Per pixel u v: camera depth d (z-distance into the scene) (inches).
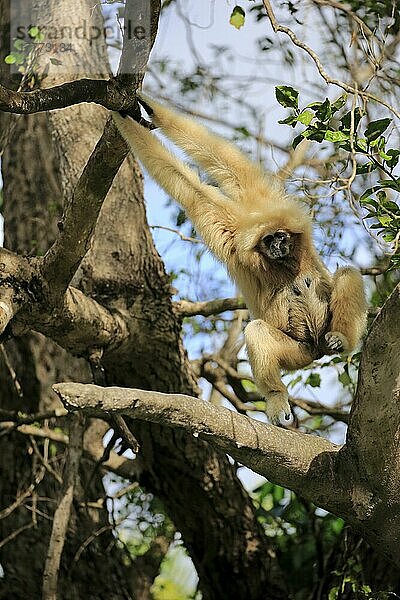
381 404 359.6
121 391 322.3
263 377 425.1
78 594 603.8
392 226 358.0
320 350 444.5
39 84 524.7
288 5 512.1
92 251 524.4
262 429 364.8
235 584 607.5
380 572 531.8
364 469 378.9
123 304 513.0
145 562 668.7
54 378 648.4
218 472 573.0
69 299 443.8
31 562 612.7
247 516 595.8
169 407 336.5
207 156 462.6
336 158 511.8
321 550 617.3
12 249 653.9
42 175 660.7
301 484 377.1
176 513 598.9
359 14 551.2
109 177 395.2
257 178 470.0
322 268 458.3
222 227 452.8
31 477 616.1
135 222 532.4
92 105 554.6
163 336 519.8
